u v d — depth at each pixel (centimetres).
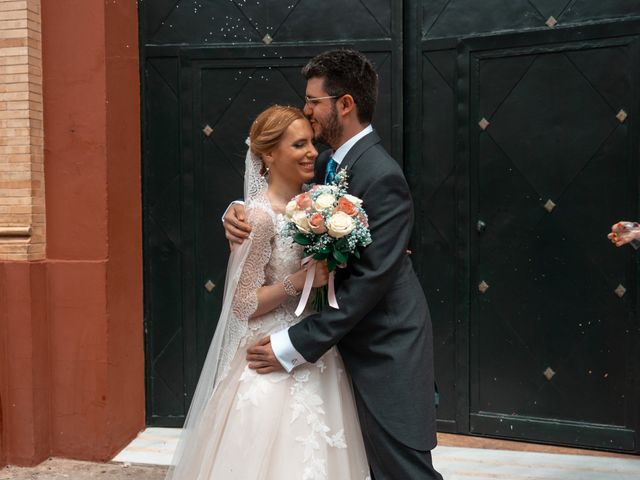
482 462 353
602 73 352
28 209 351
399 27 378
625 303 356
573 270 364
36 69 354
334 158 243
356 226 212
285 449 225
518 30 364
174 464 261
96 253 359
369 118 241
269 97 393
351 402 245
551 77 361
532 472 341
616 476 335
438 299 388
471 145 376
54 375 364
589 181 358
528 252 371
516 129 369
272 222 230
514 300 375
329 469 230
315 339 223
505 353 378
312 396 231
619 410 360
